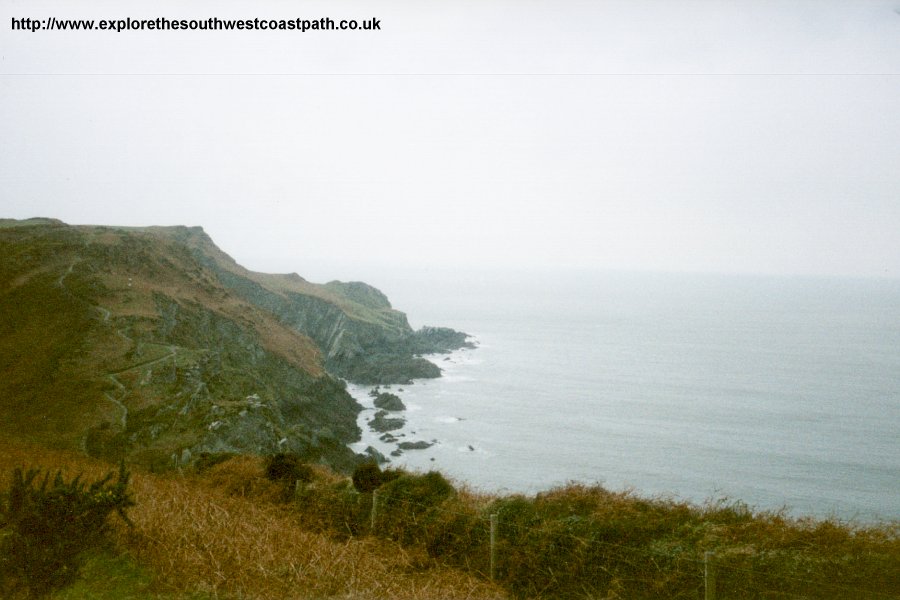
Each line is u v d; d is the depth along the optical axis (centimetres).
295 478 2102
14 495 955
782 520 1268
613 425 8544
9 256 7812
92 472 2009
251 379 6769
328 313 13250
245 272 14462
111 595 962
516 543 1328
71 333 6319
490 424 8412
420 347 14575
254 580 1084
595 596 1152
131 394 5344
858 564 1070
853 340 18988
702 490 6103
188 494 1770
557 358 14762
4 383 5519
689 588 1105
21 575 915
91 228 9788
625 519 1333
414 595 1125
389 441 7425
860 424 8825
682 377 12519
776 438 8000
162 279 8906
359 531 1622
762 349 16875
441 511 1516
